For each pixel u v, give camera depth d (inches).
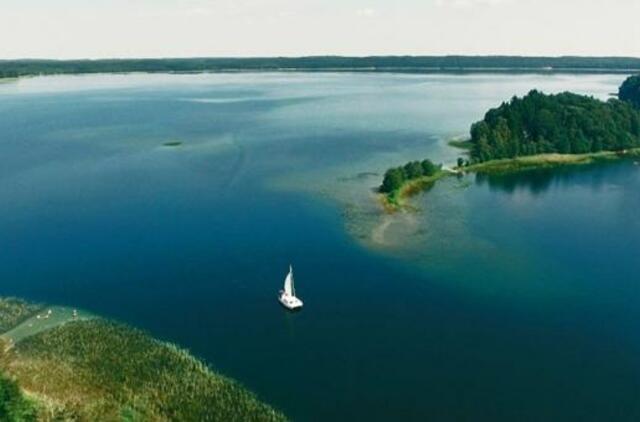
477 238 5012.3
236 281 4212.6
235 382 3056.1
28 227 5300.2
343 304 3875.5
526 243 4926.2
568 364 3240.7
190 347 3380.9
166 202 5984.3
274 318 3705.7
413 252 4690.0
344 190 6338.6
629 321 3678.6
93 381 2994.6
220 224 5344.5
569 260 4581.7
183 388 2974.9
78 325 3585.1
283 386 3038.9
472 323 3654.0
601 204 6053.2
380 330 3567.9
